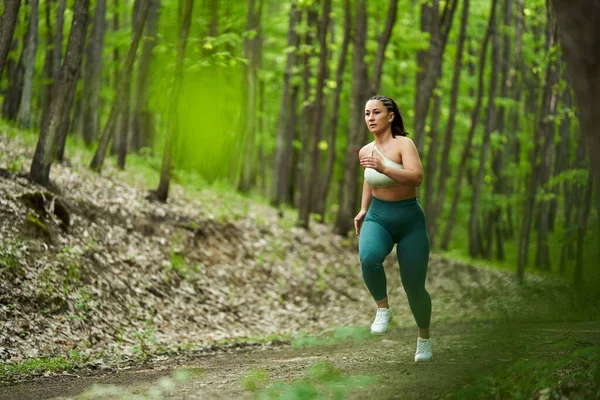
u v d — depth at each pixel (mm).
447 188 27922
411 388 4176
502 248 23453
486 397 3865
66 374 5762
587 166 13062
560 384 3773
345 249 16531
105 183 12078
